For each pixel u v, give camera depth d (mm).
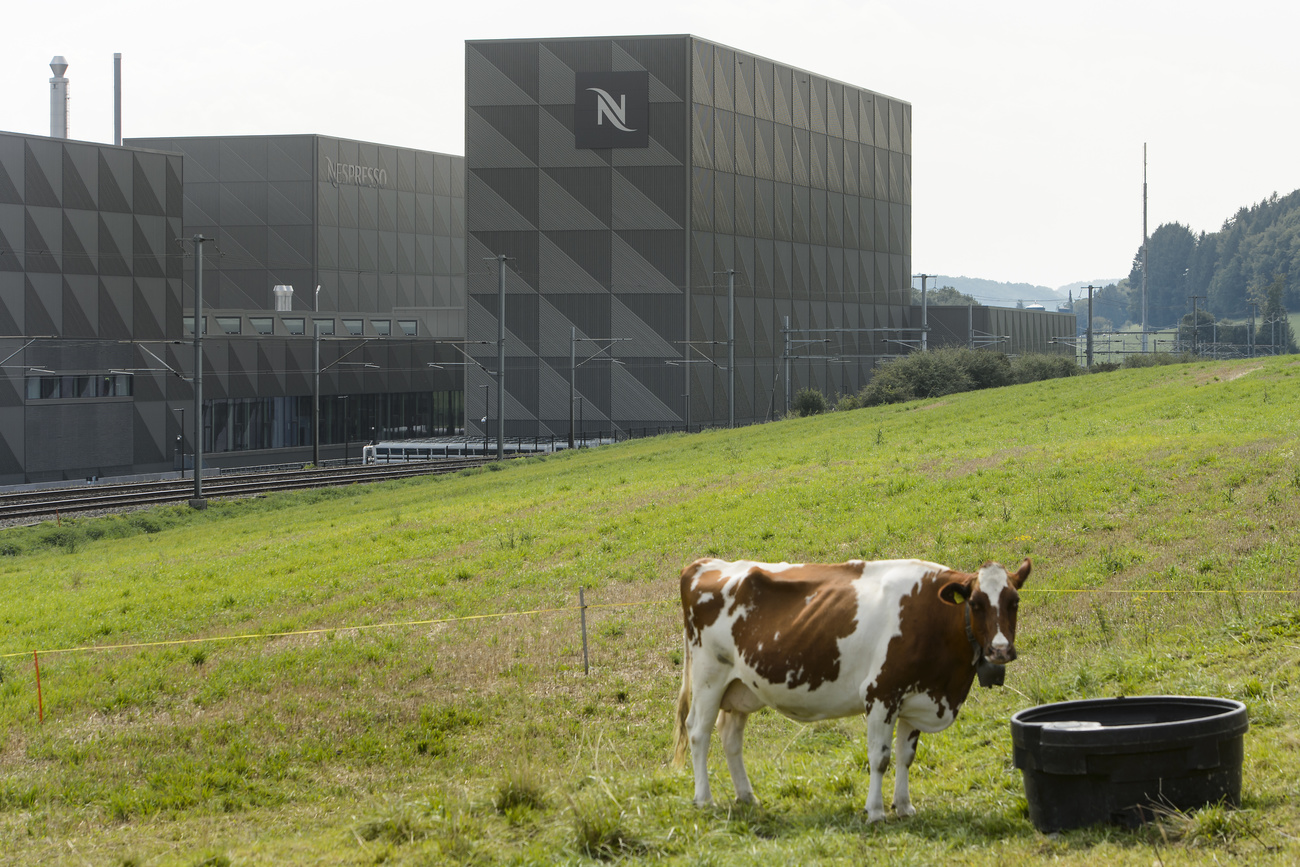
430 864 9961
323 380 107500
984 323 139625
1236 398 40875
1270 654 12922
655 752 14188
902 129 135375
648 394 105750
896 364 90562
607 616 20844
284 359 103188
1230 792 8633
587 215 106250
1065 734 8656
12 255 79438
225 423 98188
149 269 87500
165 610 25016
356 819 11672
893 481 30719
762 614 10305
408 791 13094
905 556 22312
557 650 19000
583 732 15086
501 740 15125
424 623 21594
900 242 135625
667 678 17188
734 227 110250
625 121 105250
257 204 132750
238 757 14852
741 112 111062
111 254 84938
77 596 28547
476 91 107250
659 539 27719
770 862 8695
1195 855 7844
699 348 106188
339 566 28922
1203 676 12562
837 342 124312
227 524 48062
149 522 49750
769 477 36500
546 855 9828
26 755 15500
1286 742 9867
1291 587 16453
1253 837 7965
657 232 105188
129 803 13352
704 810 10406
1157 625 15734
